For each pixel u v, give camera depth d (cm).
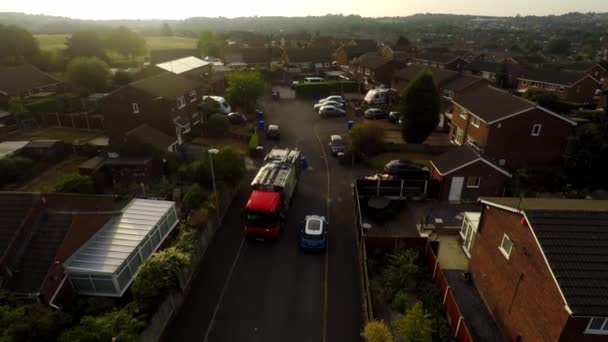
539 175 3216
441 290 2011
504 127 3356
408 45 13412
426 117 3950
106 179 3319
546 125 3350
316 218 2553
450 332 1795
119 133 4134
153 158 3400
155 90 4041
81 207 2161
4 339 1386
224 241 2586
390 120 5212
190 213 2603
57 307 1781
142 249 2111
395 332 1838
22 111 4769
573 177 3272
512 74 7869
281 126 5031
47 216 1972
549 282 1445
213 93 6050
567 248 1455
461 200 3088
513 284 1723
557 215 1573
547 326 1460
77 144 4006
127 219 2253
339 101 5866
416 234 2659
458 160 3064
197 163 3175
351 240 2605
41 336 1508
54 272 1802
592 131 3300
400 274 2033
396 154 4062
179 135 4222
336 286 2178
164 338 1836
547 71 7412
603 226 1530
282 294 2116
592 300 1308
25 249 1844
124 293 1962
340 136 4359
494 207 1923
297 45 13338
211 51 10312
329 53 9781
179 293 2025
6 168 3344
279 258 2416
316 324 1920
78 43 8269
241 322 1931
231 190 3081
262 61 9444
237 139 4481
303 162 3700
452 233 2681
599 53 14975
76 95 5669
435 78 5747
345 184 3409
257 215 2467
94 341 1460
